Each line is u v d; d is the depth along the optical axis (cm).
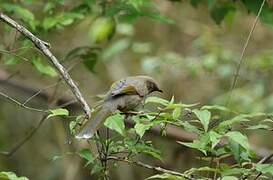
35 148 1695
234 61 1550
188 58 1588
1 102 1670
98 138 713
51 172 1648
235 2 1088
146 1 1100
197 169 712
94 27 1323
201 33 1759
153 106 913
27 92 1445
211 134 665
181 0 1212
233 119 688
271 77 1538
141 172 1639
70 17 1036
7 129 1689
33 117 1680
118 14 1103
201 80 1634
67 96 1276
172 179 716
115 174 1644
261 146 1586
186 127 683
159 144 1523
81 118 716
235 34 1797
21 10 1007
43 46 733
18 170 1680
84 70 1617
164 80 1664
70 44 1494
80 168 1638
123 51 1775
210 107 691
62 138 1628
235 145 711
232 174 728
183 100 1673
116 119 664
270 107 1433
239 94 1477
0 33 1113
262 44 1772
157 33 1828
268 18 960
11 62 996
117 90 760
